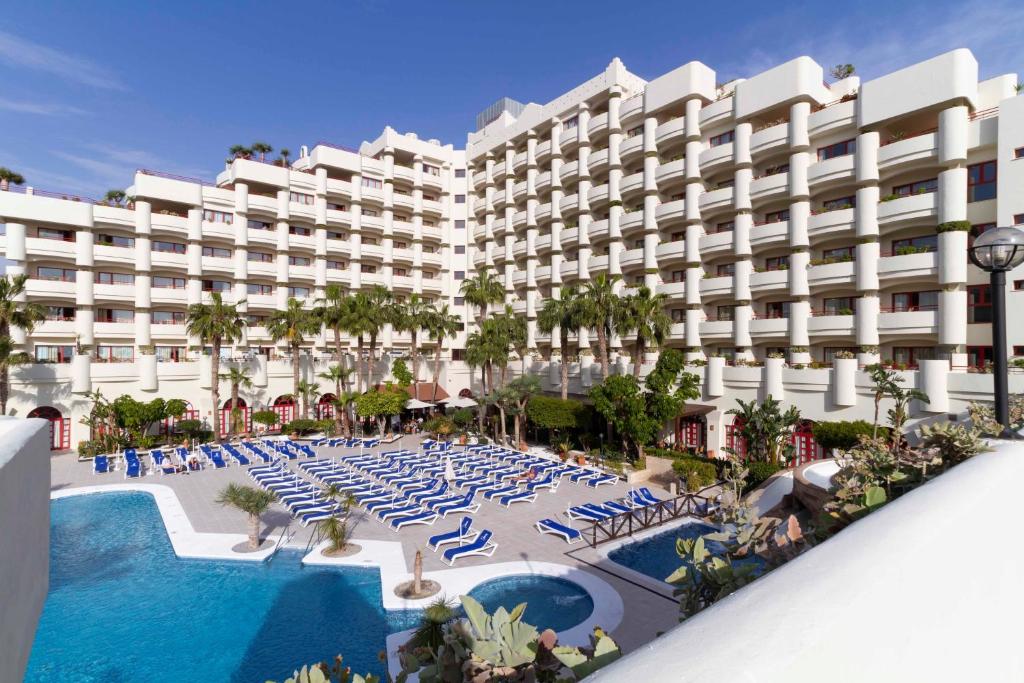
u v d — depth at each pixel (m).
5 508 3.12
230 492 17.12
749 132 30.34
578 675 2.19
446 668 2.81
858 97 26.23
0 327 29.42
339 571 15.59
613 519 17.64
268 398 40.84
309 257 47.88
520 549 16.83
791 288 28.22
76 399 33.12
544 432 37.34
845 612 1.30
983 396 21.31
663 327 29.59
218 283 43.47
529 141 46.41
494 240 51.75
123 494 24.03
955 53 23.17
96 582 14.91
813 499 14.92
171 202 40.00
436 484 23.94
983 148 23.23
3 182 34.16
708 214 33.09
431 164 54.66
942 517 2.00
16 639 3.39
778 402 27.56
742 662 1.05
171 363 36.84
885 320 24.84
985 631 2.16
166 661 11.25
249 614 13.13
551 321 33.84
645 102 36.06
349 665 11.03
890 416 21.05
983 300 23.08
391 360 47.56
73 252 35.88
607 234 39.19
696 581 3.69
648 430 25.95
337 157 48.00
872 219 25.33
